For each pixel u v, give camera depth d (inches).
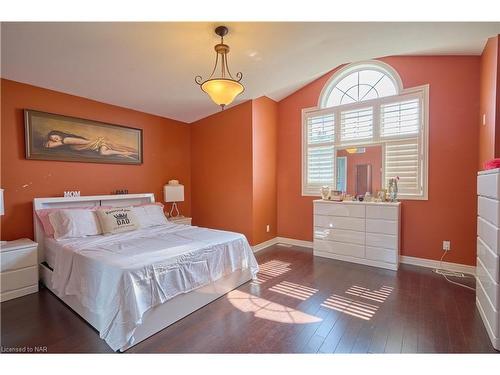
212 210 196.2
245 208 179.6
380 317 92.5
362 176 166.1
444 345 76.5
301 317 93.0
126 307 75.2
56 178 133.6
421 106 145.9
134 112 169.3
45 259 122.3
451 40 102.2
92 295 84.9
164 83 135.3
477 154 131.1
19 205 122.0
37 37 89.7
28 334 82.1
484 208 86.7
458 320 89.7
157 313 84.3
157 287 83.3
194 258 98.0
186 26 89.0
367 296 109.6
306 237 191.9
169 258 89.4
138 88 139.3
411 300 105.3
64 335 81.6
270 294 112.4
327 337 81.1
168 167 190.5
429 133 143.2
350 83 172.9
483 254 88.2
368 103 163.5
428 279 127.3
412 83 148.3
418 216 147.3
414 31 94.8
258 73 132.8
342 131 173.9
